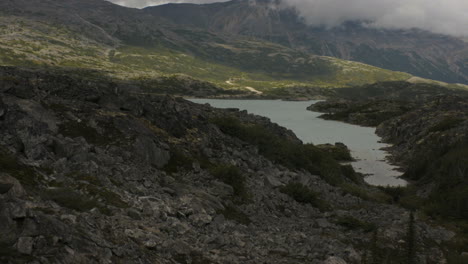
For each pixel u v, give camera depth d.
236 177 34.56
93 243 13.55
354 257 22.25
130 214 19.42
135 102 40.06
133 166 28.33
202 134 46.31
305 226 30.81
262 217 30.09
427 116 152.88
